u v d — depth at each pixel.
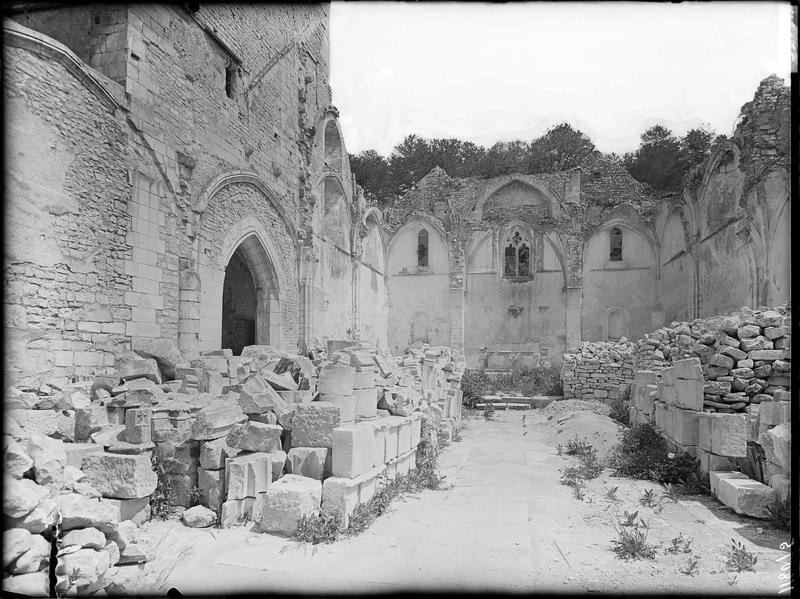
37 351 8.36
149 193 11.21
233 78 15.04
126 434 7.45
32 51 8.41
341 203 23.36
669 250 26.33
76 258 9.24
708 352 9.62
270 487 6.65
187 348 12.23
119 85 10.41
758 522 7.08
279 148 17.77
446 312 29.69
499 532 6.81
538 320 28.67
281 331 17.75
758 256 17.64
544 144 36.03
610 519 7.37
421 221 30.17
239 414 7.91
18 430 6.22
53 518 4.96
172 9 12.08
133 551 5.49
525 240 29.30
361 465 7.30
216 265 13.83
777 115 17.19
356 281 25.11
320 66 21.33
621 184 28.61
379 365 10.77
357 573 5.39
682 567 5.60
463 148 37.25
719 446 8.27
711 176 21.47
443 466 11.11
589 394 20.91
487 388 24.47
